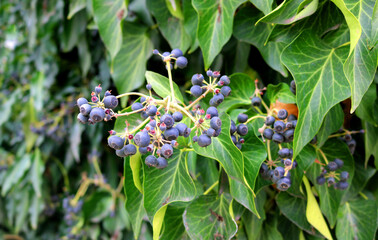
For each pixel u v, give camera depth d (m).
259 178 0.33
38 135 0.73
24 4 0.66
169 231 0.35
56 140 0.71
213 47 0.34
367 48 0.27
